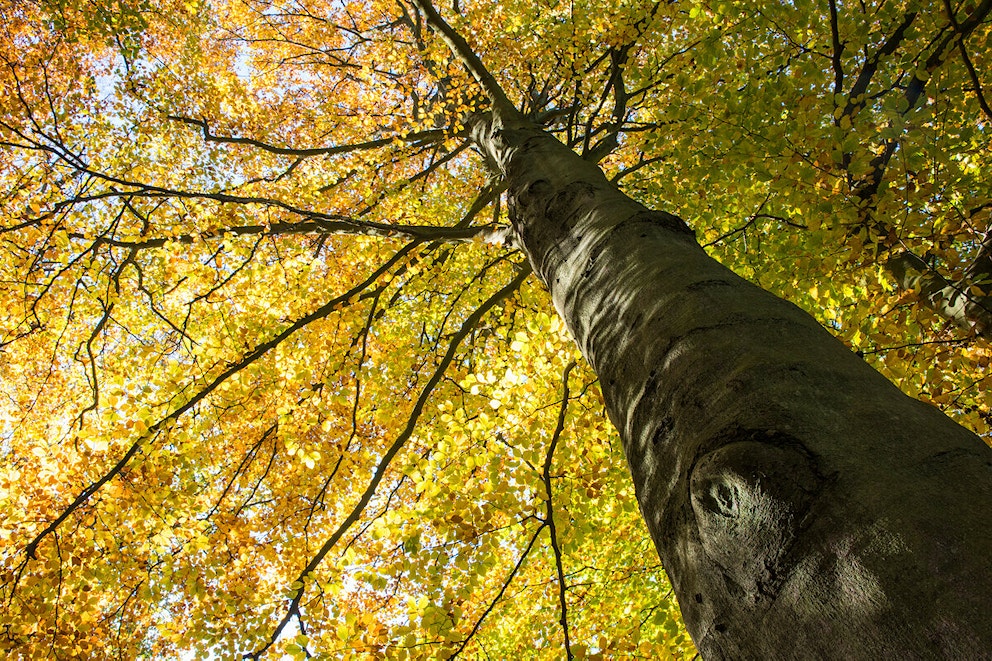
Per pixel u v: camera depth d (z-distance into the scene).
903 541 0.76
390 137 6.77
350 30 7.66
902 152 2.89
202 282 4.56
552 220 2.60
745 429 1.06
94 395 4.40
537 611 5.17
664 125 3.99
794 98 3.53
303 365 4.52
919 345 3.15
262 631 3.68
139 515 3.86
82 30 6.95
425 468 3.53
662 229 2.06
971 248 3.72
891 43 3.55
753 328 1.35
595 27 5.47
